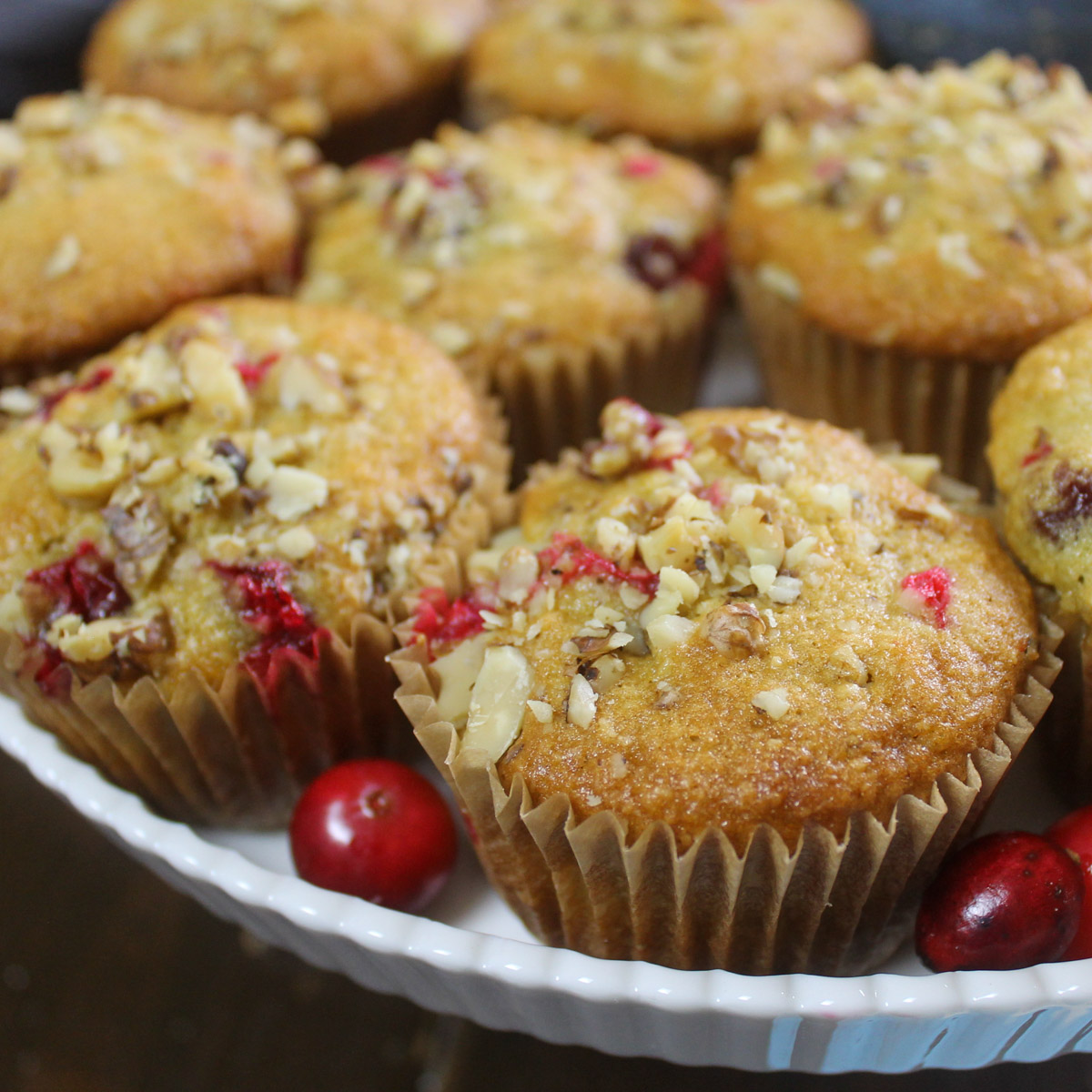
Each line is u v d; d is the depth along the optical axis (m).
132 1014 0.31
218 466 0.29
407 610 0.29
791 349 0.35
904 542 0.28
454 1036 0.31
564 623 0.28
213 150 0.36
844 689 0.27
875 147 0.34
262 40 0.41
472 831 0.28
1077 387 0.29
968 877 0.27
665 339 0.35
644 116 0.40
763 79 0.40
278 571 0.29
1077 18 0.40
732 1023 0.26
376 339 0.32
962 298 0.32
